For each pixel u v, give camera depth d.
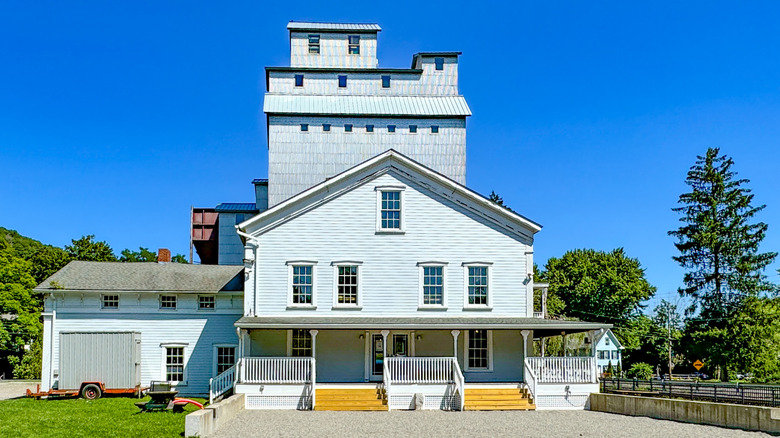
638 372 68.75
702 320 60.44
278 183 46.09
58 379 32.72
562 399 30.11
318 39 50.59
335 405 29.17
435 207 33.47
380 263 33.00
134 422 23.61
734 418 23.78
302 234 32.97
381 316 32.59
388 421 25.25
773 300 58.25
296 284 32.72
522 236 33.62
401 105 48.00
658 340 80.69
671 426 24.25
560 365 30.50
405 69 49.53
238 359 30.89
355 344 32.50
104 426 22.56
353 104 47.69
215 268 38.66
